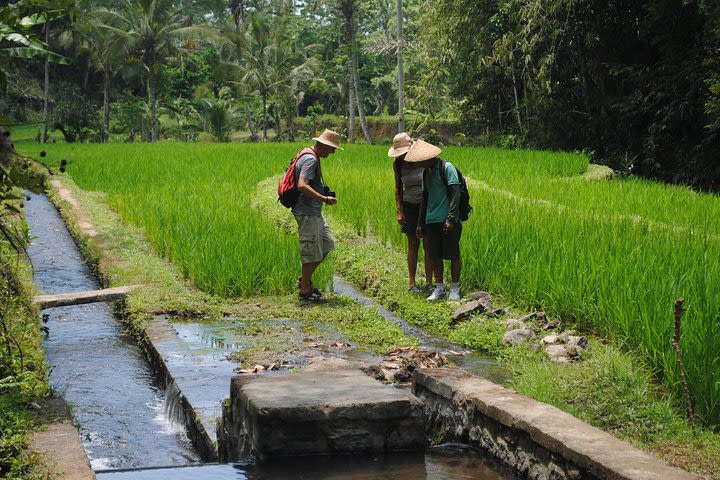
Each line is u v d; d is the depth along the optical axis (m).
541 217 13.13
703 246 10.20
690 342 6.20
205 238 12.55
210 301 10.54
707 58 29.44
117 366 8.38
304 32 74.88
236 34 59.75
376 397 4.95
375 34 67.69
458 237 10.23
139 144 46.88
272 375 5.50
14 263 11.04
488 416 4.96
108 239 14.80
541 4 33.44
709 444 5.12
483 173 23.19
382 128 65.31
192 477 4.46
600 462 3.98
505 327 8.66
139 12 54.41
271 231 13.16
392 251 13.45
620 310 7.75
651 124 32.22
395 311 10.33
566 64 36.75
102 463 5.82
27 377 6.25
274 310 10.12
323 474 4.49
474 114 43.72
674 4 30.88
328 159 28.45
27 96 63.00
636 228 11.81
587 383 6.02
